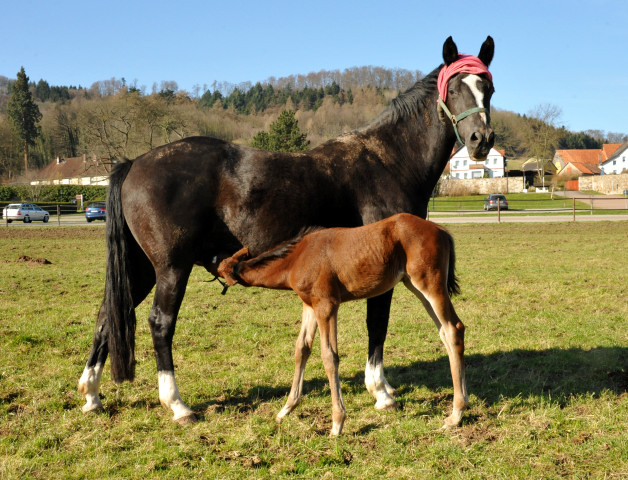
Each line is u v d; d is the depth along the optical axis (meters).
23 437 3.94
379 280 4.08
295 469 3.46
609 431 3.83
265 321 7.55
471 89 4.59
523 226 23.80
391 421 4.19
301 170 4.41
